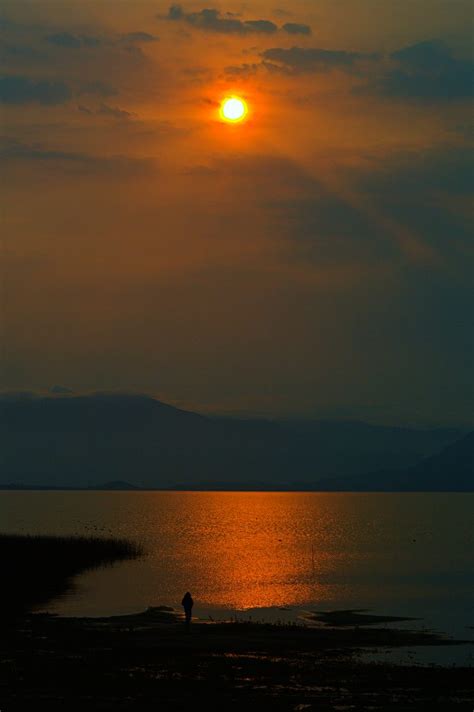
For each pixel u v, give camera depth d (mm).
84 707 53250
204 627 89875
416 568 169000
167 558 180875
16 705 53594
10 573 136750
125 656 71562
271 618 100938
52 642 78500
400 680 63281
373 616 103875
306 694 58250
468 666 72250
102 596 117938
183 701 55375
